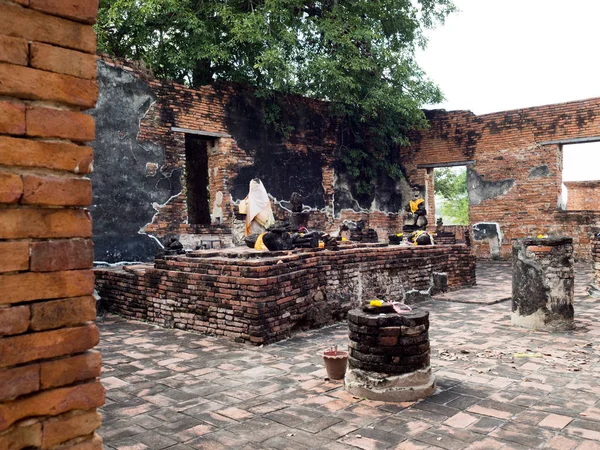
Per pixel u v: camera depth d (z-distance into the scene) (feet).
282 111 51.42
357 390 15.51
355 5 51.78
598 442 12.22
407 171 63.10
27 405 5.81
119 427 13.43
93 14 6.38
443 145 60.64
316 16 52.29
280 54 44.52
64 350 6.09
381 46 51.44
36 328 5.88
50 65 6.03
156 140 41.86
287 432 13.04
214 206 47.29
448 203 107.65
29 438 5.84
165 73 52.03
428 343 15.76
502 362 18.83
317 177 54.70
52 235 6.03
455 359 19.27
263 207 32.60
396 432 12.93
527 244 24.45
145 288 27.37
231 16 44.50
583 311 28.35
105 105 38.88
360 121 58.49
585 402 14.76
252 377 17.48
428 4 55.77
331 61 48.39
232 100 47.26
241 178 47.83
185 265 25.46
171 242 31.19
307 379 17.21
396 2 53.21
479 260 58.08
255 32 43.60
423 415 13.98
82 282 6.26
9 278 5.70
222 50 45.55
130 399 15.46
